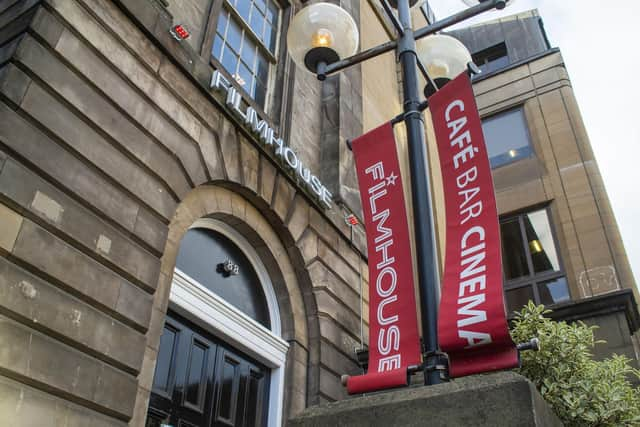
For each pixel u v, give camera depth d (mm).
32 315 4297
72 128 5152
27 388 4141
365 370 8867
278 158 8484
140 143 5926
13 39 5059
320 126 11383
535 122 14680
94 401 4594
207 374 6727
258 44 10047
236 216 7672
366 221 5344
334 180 10461
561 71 15172
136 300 5324
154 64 6480
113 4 6125
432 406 2803
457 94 4961
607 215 12359
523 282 12562
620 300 8906
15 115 4680
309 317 8477
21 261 4367
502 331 3533
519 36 17766
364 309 9773
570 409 5844
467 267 4062
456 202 4547
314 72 5863
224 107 7473
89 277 4895
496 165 14648
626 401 6039
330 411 3066
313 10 5859
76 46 5449
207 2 8484
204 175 6871
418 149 4527
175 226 6477
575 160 13508
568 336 6457
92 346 4730
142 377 5297
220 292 7480
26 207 4508
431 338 3777
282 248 8516
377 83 14719
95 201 5184
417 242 4137
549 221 13086
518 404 2621
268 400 7629
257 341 7508
